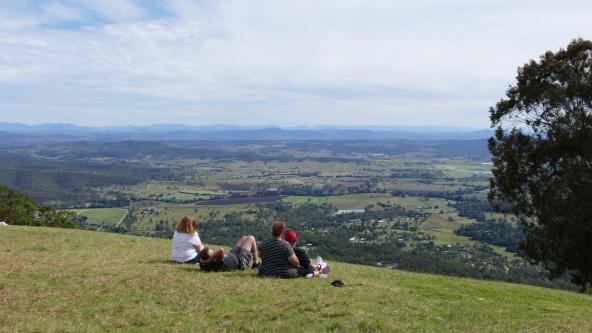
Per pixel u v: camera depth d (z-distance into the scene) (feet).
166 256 59.41
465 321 35.73
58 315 34.81
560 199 92.48
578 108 93.25
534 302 44.27
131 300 38.27
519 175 100.17
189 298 39.17
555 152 92.94
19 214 197.77
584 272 93.66
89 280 43.29
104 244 71.10
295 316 35.06
